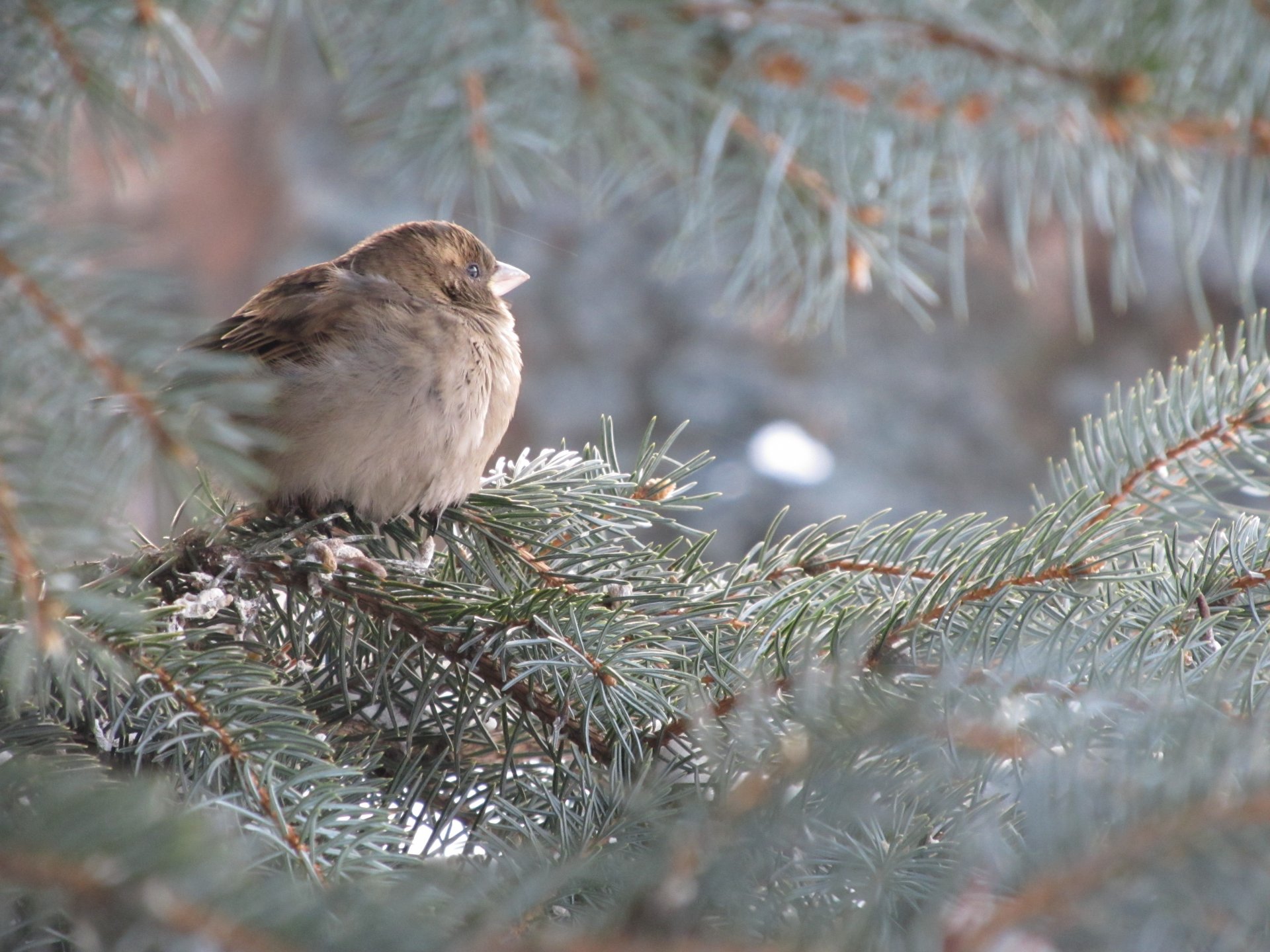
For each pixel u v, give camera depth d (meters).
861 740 4.16
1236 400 5.31
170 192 6.14
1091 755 4.41
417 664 5.29
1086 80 5.24
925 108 5.25
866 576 5.31
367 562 5.29
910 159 5.26
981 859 3.66
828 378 6.30
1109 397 5.32
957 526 5.31
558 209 6.34
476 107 5.25
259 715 5.26
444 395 5.36
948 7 5.24
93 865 3.10
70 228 4.26
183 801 5.25
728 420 6.26
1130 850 3.42
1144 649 5.24
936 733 4.38
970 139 5.25
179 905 3.11
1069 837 3.51
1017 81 5.24
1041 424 6.28
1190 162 5.25
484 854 5.27
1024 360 6.33
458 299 5.42
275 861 5.12
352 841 5.23
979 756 4.48
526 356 6.30
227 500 5.33
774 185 5.26
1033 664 5.21
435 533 5.34
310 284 5.38
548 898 4.71
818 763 4.11
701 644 5.28
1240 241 5.25
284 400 5.35
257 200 6.26
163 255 5.99
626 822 5.25
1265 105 5.18
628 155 5.26
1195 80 5.23
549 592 5.29
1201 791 3.50
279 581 5.29
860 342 6.36
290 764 5.26
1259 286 6.18
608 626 5.28
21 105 5.25
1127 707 4.71
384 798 5.28
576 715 5.28
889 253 5.29
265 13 5.28
